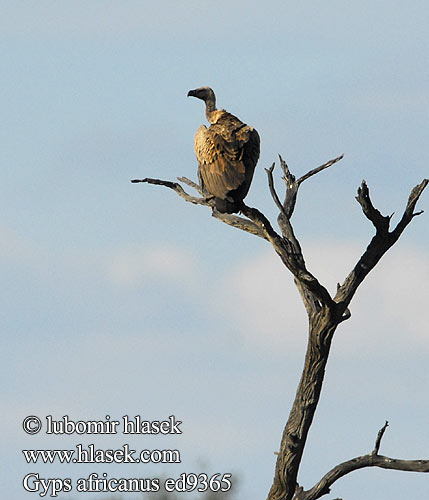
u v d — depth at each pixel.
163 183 58.62
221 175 54.81
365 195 55.28
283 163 62.75
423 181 57.25
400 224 57.28
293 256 55.34
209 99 60.69
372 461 58.97
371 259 57.25
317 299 58.09
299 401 58.34
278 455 58.66
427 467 58.62
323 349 57.72
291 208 62.06
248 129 56.19
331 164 61.88
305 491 59.25
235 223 57.44
